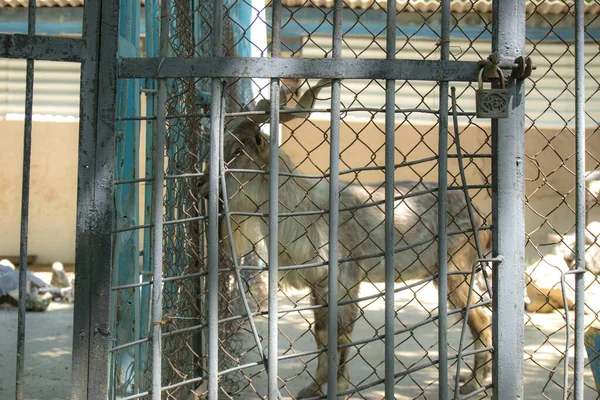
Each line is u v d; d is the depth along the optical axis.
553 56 8.03
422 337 5.92
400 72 2.18
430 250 4.73
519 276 2.27
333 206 2.20
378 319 6.72
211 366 2.16
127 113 2.85
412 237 4.68
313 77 2.16
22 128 10.74
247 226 3.89
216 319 2.16
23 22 8.07
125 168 2.85
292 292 7.88
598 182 9.55
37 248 10.76
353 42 7.77
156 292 2.14
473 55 7.79
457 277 4.74
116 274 2.78
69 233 10.80
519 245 2.26
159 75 2.12
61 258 10.78
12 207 10.76
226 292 3.87
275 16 2.17
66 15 8.04
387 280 2.23
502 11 2.23
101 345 2.11
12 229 10.75
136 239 2.87
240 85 4.42
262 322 6.24
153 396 2.14
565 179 10.31
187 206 3.33
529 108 8.15
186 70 2.13
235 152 3.70
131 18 2.91
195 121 3.12
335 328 2.22
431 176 10.09
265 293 6.50
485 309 4.61
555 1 7.46
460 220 4.76
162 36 2.15
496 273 2.27
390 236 2.22
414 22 7.64
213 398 2.16
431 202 4.77
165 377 3.07
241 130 3.69
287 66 2.15
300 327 6.12
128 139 2.86
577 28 2.35
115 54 2.11
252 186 3.82
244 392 4.11
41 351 5.33
